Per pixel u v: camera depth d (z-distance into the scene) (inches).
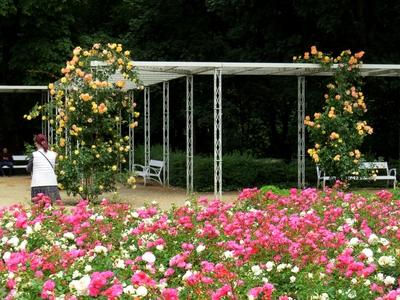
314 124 647.8
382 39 816.9
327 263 224.4
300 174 733.9
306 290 198.5
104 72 572.4
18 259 209.8
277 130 1150.3
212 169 755.4
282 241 236.4
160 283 202.7
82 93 563.2
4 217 305.7
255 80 960.9
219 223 296.5
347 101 648.4
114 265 224.1
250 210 334.6
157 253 245.1
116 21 1135.0
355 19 809.5
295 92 868.0
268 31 840.9
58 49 1043.9
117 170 588.4
